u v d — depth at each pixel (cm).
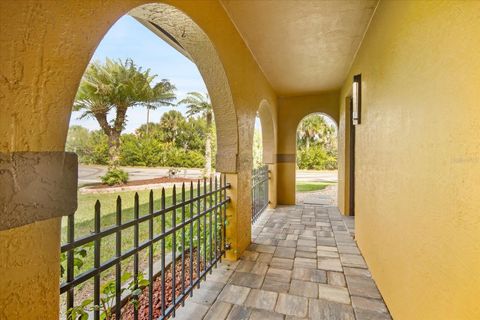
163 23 189
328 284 228
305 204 602
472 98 93
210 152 1351
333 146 1998
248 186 324
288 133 587
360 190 304
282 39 302
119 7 115
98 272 121
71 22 92
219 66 242
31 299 80
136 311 147
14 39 74
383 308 193
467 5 96
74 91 94
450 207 108
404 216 159
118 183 1116
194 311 188
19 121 75
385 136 200
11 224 73
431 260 124
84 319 111
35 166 80
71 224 107
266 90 448
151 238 159
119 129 1176
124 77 1095
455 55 104
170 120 1698
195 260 285
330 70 412
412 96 147
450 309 108
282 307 194
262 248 315
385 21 203
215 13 222
